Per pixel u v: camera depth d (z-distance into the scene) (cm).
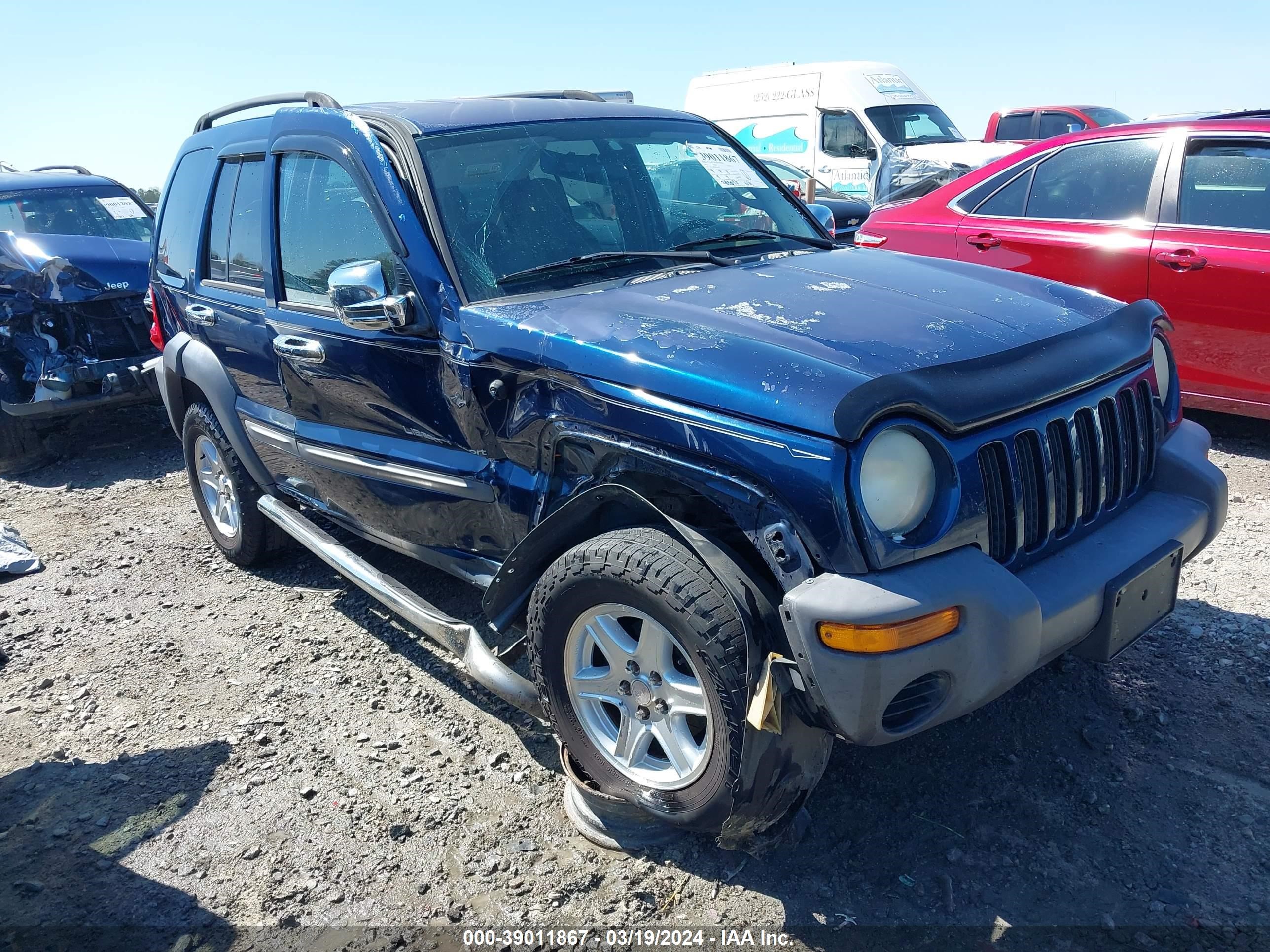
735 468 226
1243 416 586
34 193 836
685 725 252
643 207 354
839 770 289
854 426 205
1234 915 229
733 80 1430
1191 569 400
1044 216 588
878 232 669
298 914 253
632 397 243
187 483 650
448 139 333
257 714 349
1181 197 531
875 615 203
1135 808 266
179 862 275
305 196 365
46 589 480
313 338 354
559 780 300
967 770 286
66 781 319
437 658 380
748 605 223
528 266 312
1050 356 251
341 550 378
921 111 1296
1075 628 237
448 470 312
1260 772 276
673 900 247
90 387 692
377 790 301
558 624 267
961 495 221
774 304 271
